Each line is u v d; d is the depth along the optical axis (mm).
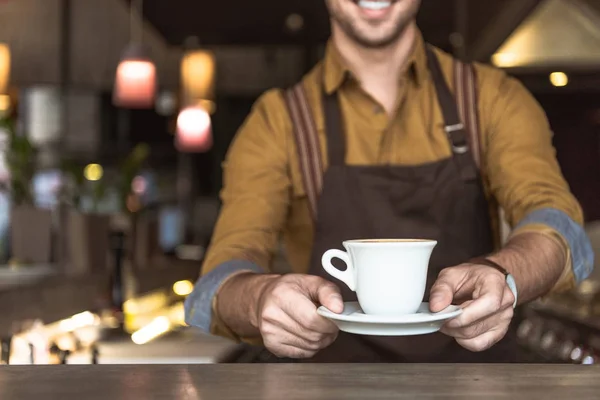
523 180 1274
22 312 2604
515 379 635
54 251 3797
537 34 3125
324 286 852
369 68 1396
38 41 7523
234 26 5441
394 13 1312
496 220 1438
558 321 2898
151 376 667
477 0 3545
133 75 5199
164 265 4574
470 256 1342
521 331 3086
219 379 647
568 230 1116
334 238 1362
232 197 1373
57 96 8594
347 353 1327
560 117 4672
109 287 2887
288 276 929
